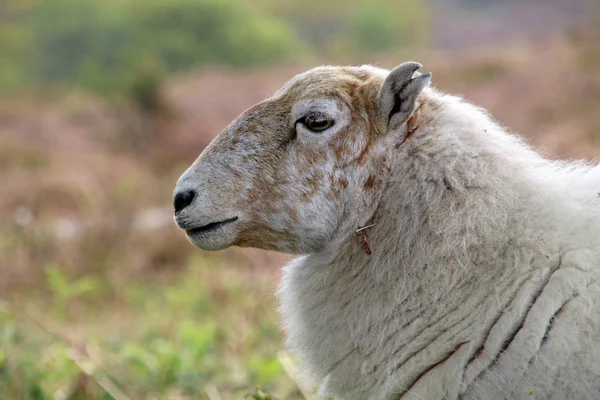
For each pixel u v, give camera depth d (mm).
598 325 9961
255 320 21047
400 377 10859
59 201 39438
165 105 61969
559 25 101188
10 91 81875
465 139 11242
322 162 11633
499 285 10484
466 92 52812
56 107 65500
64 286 23844
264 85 69312
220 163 11867
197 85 71938
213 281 24953
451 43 103562
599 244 10508
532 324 10148
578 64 54938
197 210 11742
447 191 10992
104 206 37812
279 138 11805
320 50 102500
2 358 16766
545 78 51938
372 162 11492
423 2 118500
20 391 16266
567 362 9945
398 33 104562
